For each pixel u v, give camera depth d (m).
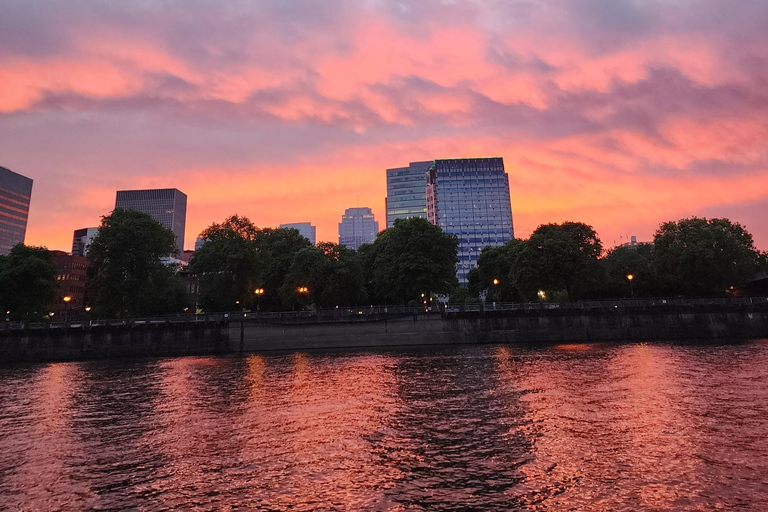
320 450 20.17
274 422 25.53
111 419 27.95
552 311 78.50
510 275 91.75
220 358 66.69
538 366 44.69
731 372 37.53
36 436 24.36
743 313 76.62
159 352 75.38
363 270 102.69
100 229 82.31
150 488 16.44
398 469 17.48
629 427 22.12
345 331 77.56
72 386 42.62
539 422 23.62
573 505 13.84
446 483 15.92
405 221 92.62
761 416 23.53
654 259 93.88
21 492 16.44
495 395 30.94
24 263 81.38
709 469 16.44
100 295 81.12
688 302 78.00
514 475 16.45
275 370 49.12
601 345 67.62
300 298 95.19
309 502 14.68
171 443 22.22
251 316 77.50
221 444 21.67
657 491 14.70
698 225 85.25
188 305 115.88
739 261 80.88
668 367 41.22
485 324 78.31
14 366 66.25
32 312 85.62
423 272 88.00
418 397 31.20
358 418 25.86
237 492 15.73
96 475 18.03
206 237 95.69
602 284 86.69
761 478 15.49
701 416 23.78
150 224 84.62
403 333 77.81
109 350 74.50
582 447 19.34
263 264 93.06
